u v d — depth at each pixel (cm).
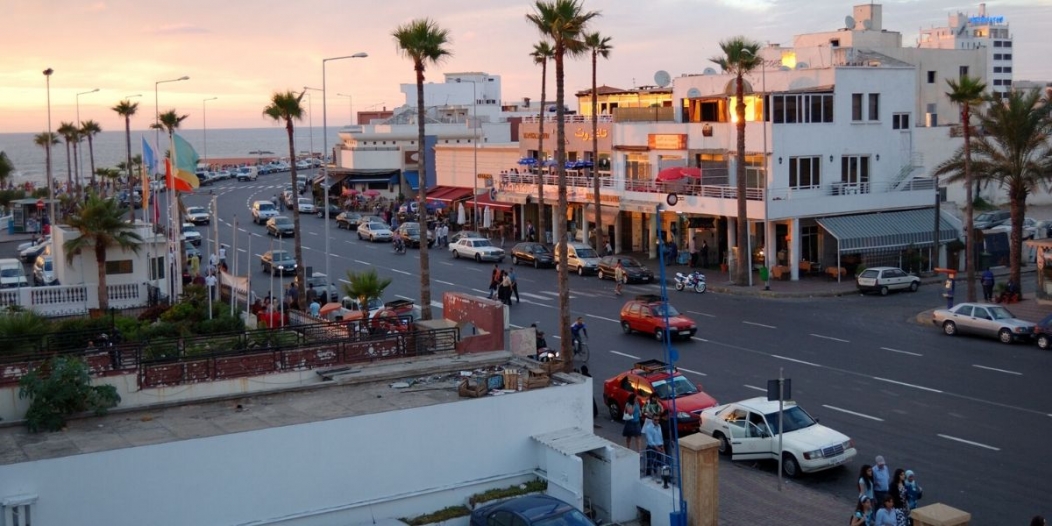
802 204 5362
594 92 6028
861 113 5772
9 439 1847
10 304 3691
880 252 5528
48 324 3062
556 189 6850
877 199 5628
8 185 12125
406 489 1941
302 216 9150
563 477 1986
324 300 4731
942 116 8019
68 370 1947
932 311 4322
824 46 7006
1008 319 3803
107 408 1998
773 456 2370
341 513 1869
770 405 2475
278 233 7575
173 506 1733
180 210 5359
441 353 2428
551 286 5291
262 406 2061
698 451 1975
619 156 6594
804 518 2062
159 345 2278
